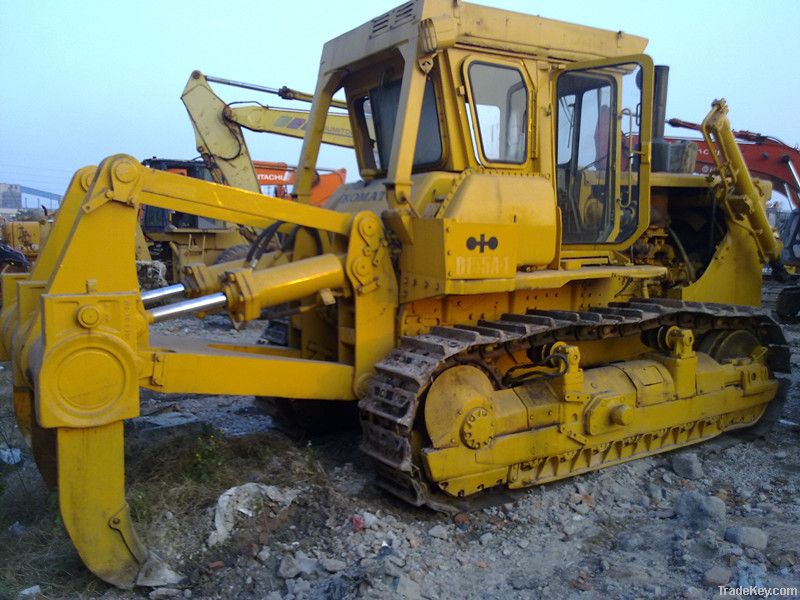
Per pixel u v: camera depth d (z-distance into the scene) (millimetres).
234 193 4109
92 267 3615
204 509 4090
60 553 3734
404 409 4066
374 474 4746
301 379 4336
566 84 5137
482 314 4930
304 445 5379
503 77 4801
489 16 4676
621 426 4953
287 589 3527
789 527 4273
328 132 10898
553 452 4688
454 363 4438
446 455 4211
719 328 5992
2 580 3541
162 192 3896
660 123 6727
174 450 4738
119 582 3516
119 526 3529
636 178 5211
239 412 6523
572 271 4875
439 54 4539
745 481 5125
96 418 3396
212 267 4867
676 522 4395
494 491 4672
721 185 6207
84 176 4164
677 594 3510
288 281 4188
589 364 5551
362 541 3932
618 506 4648
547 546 4109
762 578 3584
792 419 6594
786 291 12664
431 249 4266
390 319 4594
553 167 5070
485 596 3570
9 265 11117
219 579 3609
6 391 6992
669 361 5398
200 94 13625
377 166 5512
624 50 5422
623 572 3732
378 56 4938
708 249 6609
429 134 4809
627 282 5645
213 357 4020
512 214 4555
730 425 5910
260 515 4062
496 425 4426
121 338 3457
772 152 14445
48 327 3281
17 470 4848
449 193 4449
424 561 3836
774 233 6555
